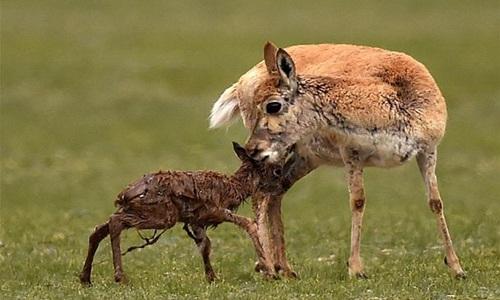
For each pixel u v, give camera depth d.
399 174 28.34
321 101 13.59
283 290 12.34
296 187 25.78
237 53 46.22
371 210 20.98
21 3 56.66
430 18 53.97
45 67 43.19
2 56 44.69
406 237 16.91
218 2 58.12
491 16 54.22
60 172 28.47
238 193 13.04
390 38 49.16
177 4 57.69
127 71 42.88
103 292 12.23
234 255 15.45
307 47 15.38
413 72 13.90
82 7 56.47
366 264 14.73
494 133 34.34
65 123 35.88
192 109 38.09
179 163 29.64
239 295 12.06
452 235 17.00
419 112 13.56
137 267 14.61
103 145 33.03
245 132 34.59
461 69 43.22
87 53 45.91
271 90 13.70
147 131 35.06
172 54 46.00
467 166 29.03
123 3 57.56
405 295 12.02
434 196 13.62
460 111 37.53
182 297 12.00
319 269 14.28
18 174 28.08
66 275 13.98
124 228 12.58
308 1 58.50
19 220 19.36
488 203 22.34
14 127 35.22
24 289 12.91
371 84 13.59
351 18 54.25
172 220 12.56
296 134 13.74
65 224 18.78
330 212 20.97
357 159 13.66
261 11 56.28
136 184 12.51
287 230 17.92
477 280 12.88
